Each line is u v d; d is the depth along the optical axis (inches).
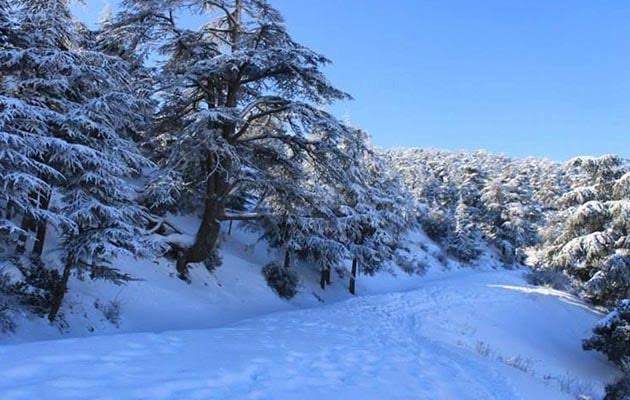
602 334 719.1
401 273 1658.5
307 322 549.3
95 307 501.7
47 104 450.6
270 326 488.1
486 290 1218.0
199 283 741.9
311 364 301.7
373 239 1154.7
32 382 191.5
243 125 711.7
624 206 955.3
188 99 710.5
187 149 614.5
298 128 705.0
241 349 316.5
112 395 188.2
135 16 656.4
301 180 767.7
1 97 369.4
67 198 426.6
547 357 721.6
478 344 610.5
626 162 1082.1
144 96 618.5
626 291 981.8
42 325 416.8
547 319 971.9
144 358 253.6
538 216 2541.8
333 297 1086.4
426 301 973.8
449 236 2293.3
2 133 354.3
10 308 397.1
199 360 265.0
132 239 434.6
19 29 435.5
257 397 213.0
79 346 260.1
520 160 4244.6
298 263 1151.6
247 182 712.4
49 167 391.9
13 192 374.0
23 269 450.6
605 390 540.4
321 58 631.8
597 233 986.1
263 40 698.8
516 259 2437.3
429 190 2743.6
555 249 1101.1
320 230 872.3
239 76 683.4
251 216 771.4
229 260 913.5
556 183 2709.2
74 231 421.7
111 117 465.7
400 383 285.0
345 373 290.8
